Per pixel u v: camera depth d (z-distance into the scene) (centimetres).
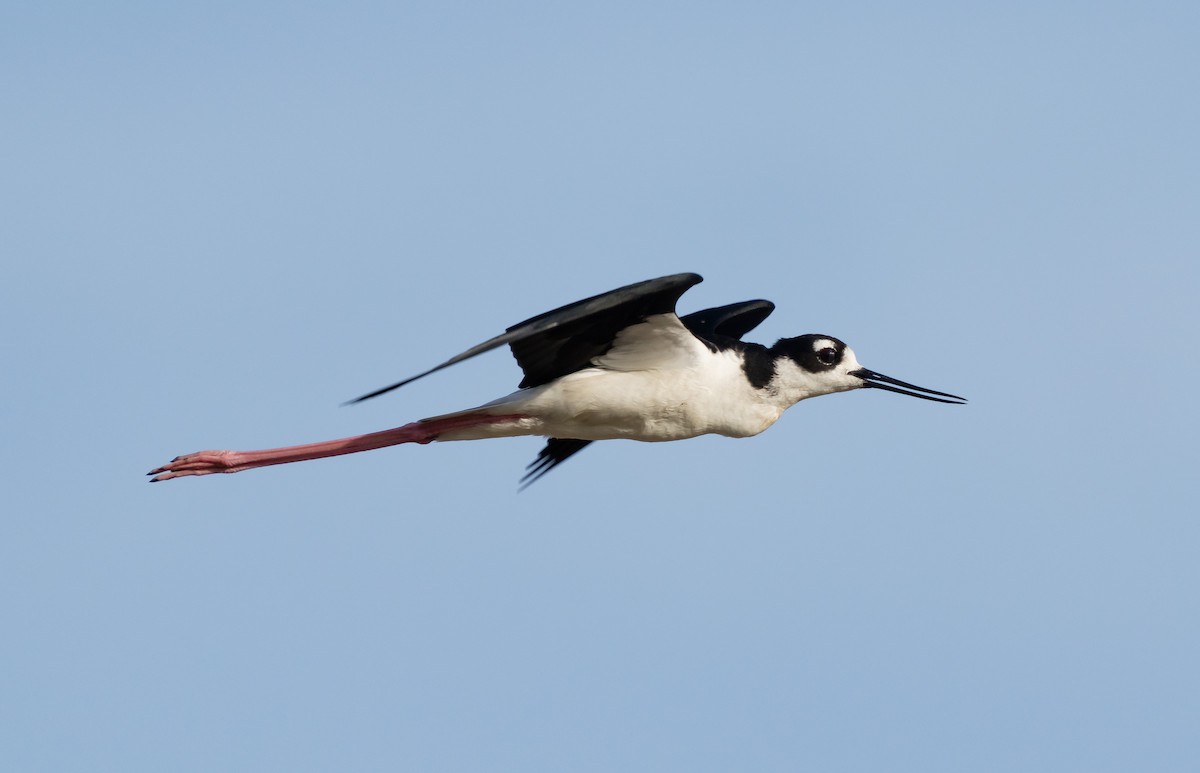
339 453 1412
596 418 1372
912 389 1495
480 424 1381
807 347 1459
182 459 1417
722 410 1400
